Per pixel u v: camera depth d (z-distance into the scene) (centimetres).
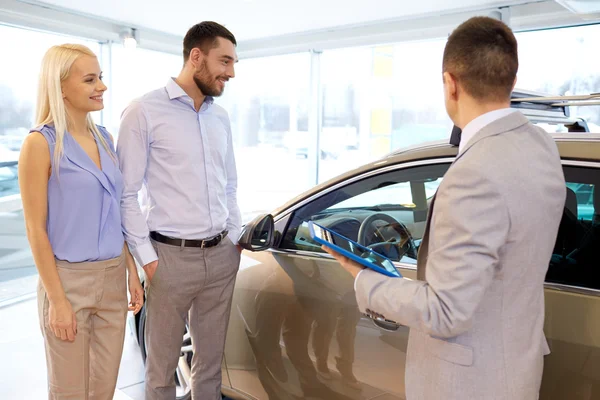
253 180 790
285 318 212
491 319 116
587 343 142
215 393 233
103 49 614
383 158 201
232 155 240
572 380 144
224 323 228
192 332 232
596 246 148
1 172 505
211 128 219
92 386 198
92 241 183
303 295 205
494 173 108
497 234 108
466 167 111
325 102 690
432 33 556
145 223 207
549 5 479
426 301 112
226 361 240
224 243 223
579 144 156
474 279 107
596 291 145
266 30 637
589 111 500
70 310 178
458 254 108
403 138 647
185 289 213
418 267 130
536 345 120
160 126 208
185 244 211
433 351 124
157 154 210
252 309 225
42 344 362
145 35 639
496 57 115
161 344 217
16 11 496
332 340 196
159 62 687
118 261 193
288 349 211
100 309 189
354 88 669
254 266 227
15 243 516
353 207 202
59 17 537
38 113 181
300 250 214
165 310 214
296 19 573
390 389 179
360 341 187
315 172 700
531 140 117
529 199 110
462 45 118
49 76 176
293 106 728
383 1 490
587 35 489
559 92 510
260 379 226
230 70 210
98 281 186
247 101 773
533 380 120
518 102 194
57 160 174
